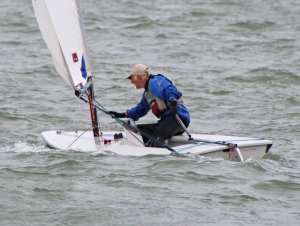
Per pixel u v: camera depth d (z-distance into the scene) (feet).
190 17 349.61
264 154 143.74
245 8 377.09
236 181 125.39
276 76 235.61
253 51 280.51
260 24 332.80
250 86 223.92
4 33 300.81
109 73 238.27
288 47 288.71
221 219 109.50
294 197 119.44
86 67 150.30
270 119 184.44
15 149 148.77
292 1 398.42
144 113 146.51
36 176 127.03
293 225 107.96
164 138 141.49
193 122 180.75
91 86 149.28
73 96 205.26
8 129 167.73
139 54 270.46
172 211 111.96
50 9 149.28
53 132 156.35
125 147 143.23
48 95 205.67
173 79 229.66
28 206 113.09
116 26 323.57
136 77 142.51
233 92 215.10
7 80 221.05
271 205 115.55
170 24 331.57
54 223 107.14
